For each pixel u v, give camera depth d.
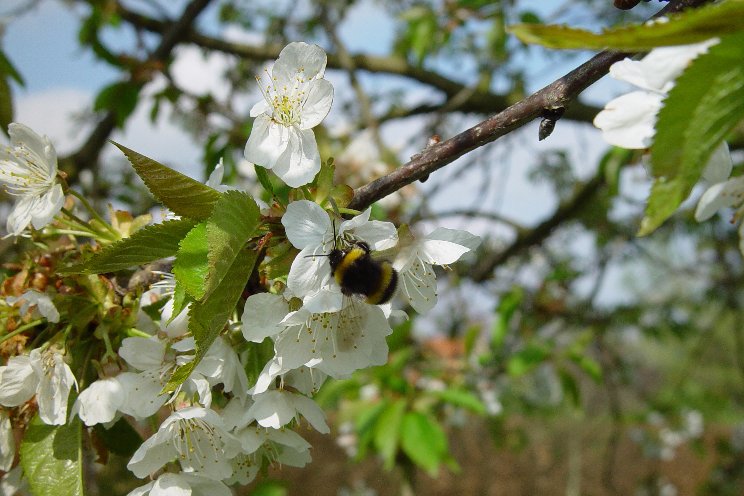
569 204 0.57
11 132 0.20
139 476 0.18
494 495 1.36
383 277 0.18
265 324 0.17
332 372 0.18
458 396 0.39
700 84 0.12
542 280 0.64
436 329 0.61
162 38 0.50
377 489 1.29
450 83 0.59
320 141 0.46
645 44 0.12
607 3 0.56
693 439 0.92
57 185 0.20
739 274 0.77
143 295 0.20
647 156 0.16
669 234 0.72
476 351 0.53
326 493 1.27
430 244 0.19
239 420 0.19
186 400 0.18
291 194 0.18
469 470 1.38
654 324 0.75
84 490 0.19
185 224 0.17
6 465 0.20
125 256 0.17
